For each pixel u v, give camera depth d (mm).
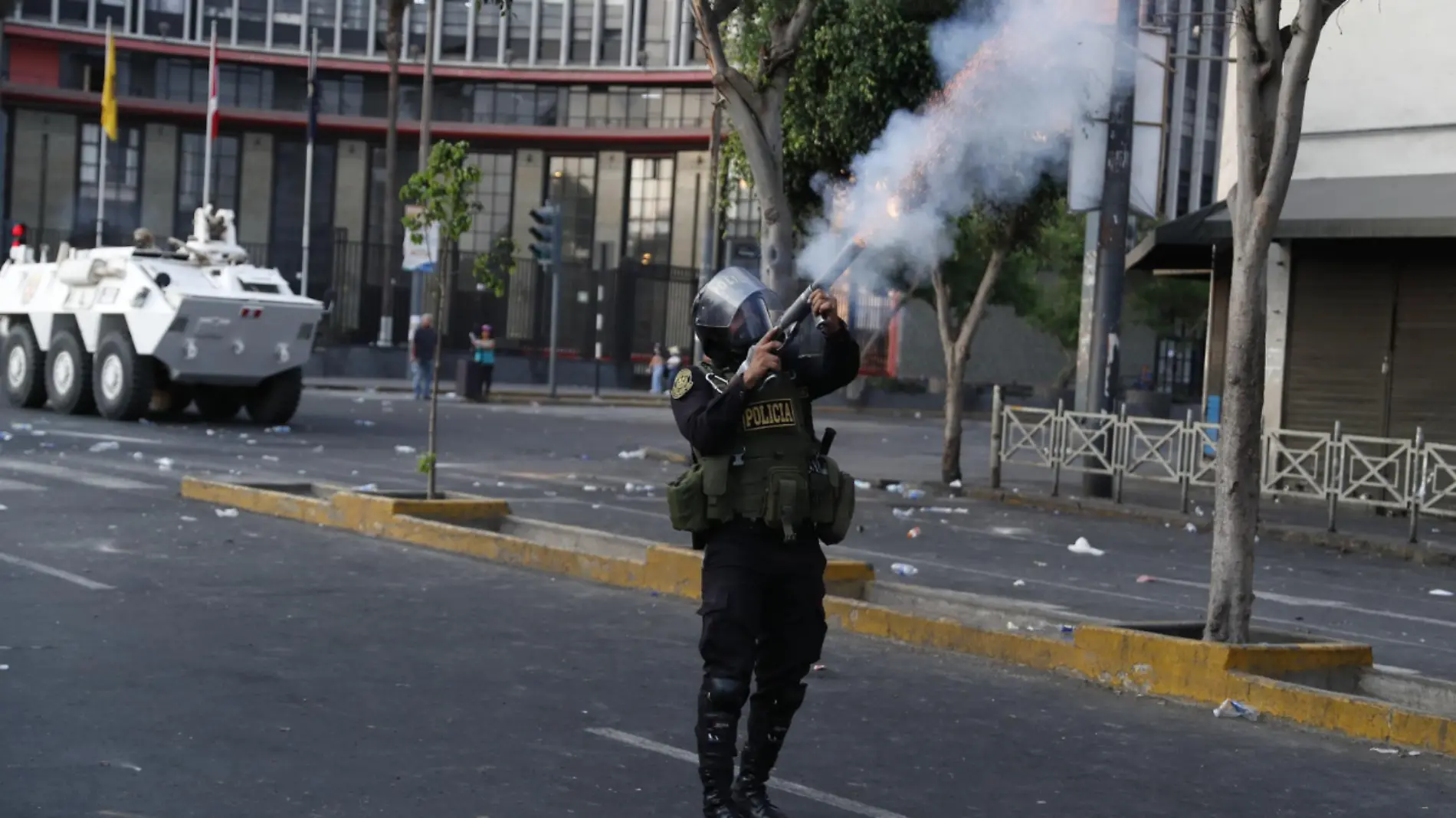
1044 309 49000
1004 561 13391
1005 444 19766
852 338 5195
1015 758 6574
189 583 9930
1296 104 8031
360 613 9211
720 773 5109
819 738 6758
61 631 8188
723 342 5223
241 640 8203
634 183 61000
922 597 10109
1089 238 19438
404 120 60344
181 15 58156
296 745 6184
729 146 22094
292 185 60031
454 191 13844
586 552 11258
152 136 58219
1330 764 6738
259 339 24438
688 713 7078
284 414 25656
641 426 32531
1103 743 6922
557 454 23562
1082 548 14344
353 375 47656
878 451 28062
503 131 59938
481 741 6383
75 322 25672
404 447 23109
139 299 23984
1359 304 20344
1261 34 8125
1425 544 15852
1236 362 8172
